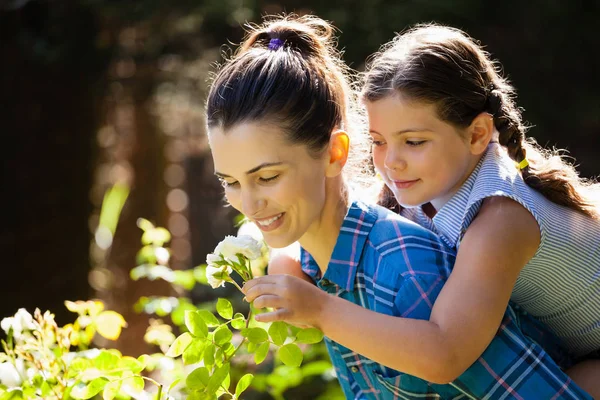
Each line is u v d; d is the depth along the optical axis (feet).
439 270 9.66
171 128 73.51
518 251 9.81
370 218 10.25
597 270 10.97
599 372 10.94
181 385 13.57
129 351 38.17
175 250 70.03
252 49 9.95
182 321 15.40
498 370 9.54
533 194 10.75
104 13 43.16
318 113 9.50
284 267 11.25
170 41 48.98
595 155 47.42
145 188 67.41
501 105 11.00
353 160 11.05
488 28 44.96
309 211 9.54
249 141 9.21
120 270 60.90
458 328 9.01
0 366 11.21
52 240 43.52
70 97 44.88
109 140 64.90
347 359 10.50
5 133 42.57
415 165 10.54
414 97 10.32
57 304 43.21
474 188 10.30
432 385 9.75
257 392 19.75
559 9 45.11
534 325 11.47
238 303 26.14
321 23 11.45
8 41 42.29
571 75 46.52
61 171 44.45
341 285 10.16
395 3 41.29
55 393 10.99
